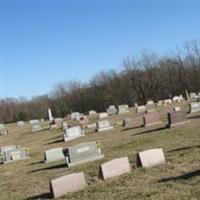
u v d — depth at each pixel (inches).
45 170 821.9
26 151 1203.9
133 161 679.1
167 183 485.4
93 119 2095.2
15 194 626.2
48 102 4805.6
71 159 797.9
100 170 570.6
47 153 978.7
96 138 1295.5
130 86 4192.9
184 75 4104.3
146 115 1317.7
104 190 506.0
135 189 486.0
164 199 422.0
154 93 4126.5
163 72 4124.0
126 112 2204.7
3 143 1956.2
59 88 4753.9
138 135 1120.8
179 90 4111.7
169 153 697.6
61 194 518.6
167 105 2192.4
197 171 517.7
